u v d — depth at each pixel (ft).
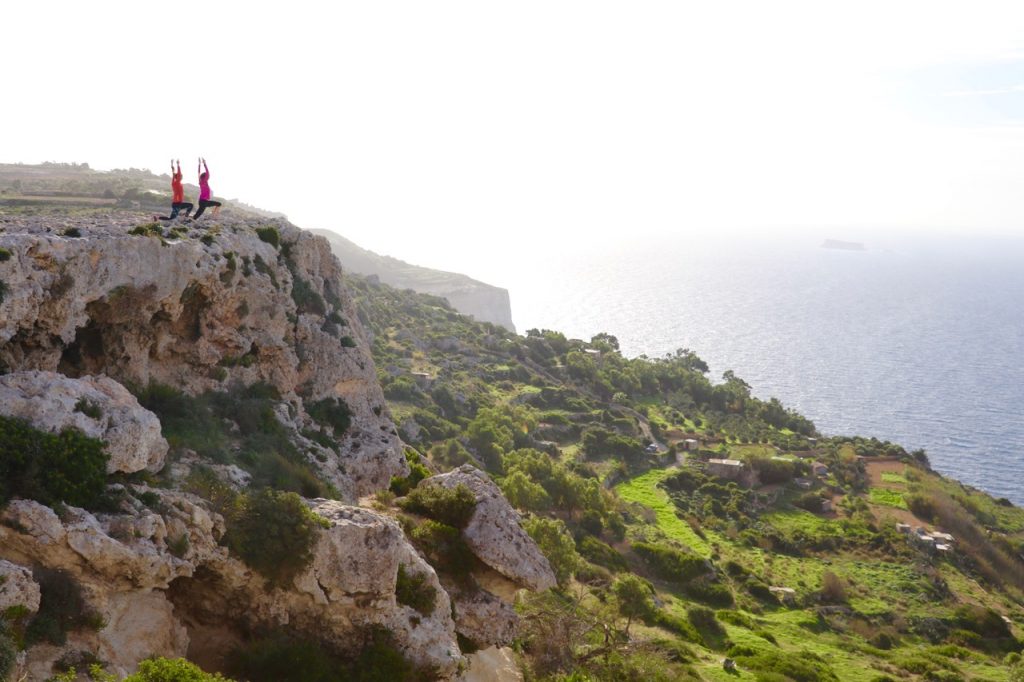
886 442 521.65
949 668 215.92
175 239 77.05
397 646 63.31
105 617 49.96
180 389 77.61
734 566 282.77
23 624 45.03
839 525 355.36
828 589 279.08
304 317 98.12
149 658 51.39
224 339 82.89
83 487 51.83
